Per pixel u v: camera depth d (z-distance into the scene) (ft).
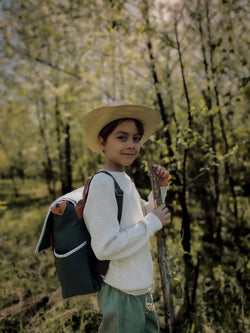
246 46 9.97
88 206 4.71
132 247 4.61
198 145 9.86
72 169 25.55
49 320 8.14
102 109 4.95
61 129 23.49
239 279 10.32
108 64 15.11
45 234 5.14
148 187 13.42
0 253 13.98
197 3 10.04
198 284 10.09
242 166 14.66
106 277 4.88
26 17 12.11
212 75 11.01
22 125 27.81
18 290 10.07
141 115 5.25
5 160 40.40
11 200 31.89
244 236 14.03
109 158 5.33
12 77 14.34
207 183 14.66
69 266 4.70
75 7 10.89
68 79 13.73
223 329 7.84
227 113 12.98
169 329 5.71
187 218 9.33
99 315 8.64
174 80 12.37
